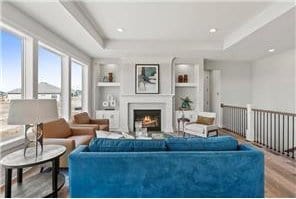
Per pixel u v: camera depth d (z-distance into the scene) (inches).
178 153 83.5
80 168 82.0
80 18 151.0
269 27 153.9
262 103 290.7
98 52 246.2
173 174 82.9
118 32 201.9
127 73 278.1
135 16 161.9
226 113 311.4
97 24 180.2
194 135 227.6
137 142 89.4
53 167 97.0
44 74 179.6
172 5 141.9
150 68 277.4
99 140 90.6
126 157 82.4
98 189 82.4
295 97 230.5
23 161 89.0
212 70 321.1
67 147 128.9
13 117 89.6
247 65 318.3
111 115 281.4
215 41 231.8
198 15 159.2
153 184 83.0
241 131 273.9
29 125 102.5
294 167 148.4
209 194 83.7
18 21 126.9
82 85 271.0
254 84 309.6
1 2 113.3
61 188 108.5
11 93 137.4
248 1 135.9
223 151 85.9
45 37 158.9
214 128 222.2
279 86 255.9
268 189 113.3
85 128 178.4
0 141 129.5
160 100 279.1
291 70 234.8
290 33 168.4
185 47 231.6
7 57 134.4
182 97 299.7
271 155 177.5
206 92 327.6
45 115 94.7
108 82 290.4
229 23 176.6
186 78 296.0
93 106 283.7
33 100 92.8
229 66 317.1
